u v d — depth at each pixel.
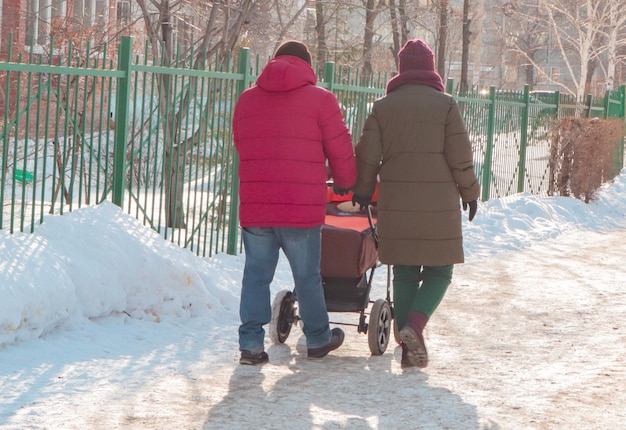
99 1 27.83
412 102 9.62
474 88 26.44
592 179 28.03
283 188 9.33
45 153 11.17
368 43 45.34
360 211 11.10
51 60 11.15
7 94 10.71
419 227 9.59
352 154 9.57
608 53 63.38
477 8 73.31
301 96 9.35
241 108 9.55
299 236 9.44
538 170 28.84
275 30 30.08
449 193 9.64
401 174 9.62
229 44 21.47
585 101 32.97
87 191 12.27
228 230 15.38
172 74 13.48
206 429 7.48
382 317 10.44
